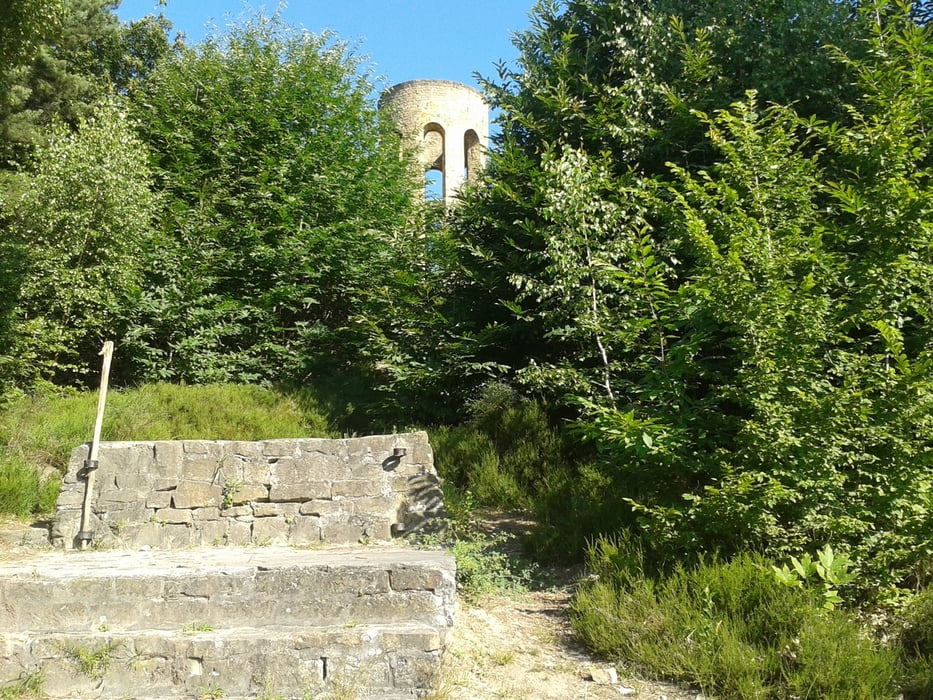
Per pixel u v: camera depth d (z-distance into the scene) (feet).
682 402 22.41
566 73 41.22
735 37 37.52
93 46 74.33
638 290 24.30
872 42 27.07
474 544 22.75
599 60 42.57
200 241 47.50
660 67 39.32
